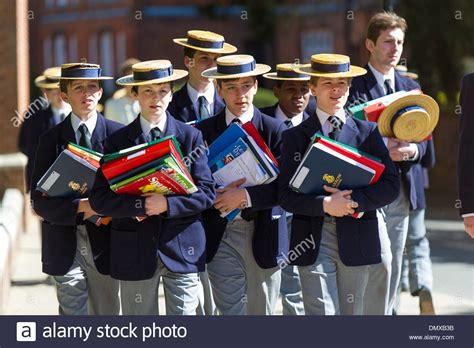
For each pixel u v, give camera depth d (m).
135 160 9.14
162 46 57.44
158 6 57.25
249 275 10.27
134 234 9.55
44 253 10.26
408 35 29.48
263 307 10.33
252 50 56.12
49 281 16.33
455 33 29.38
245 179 9.93
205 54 11.50
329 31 53.12
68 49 61.34
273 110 12.03
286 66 11.78
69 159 9.70
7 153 23.12
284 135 9.73
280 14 52.97
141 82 9.54
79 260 10.26
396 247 12.02
